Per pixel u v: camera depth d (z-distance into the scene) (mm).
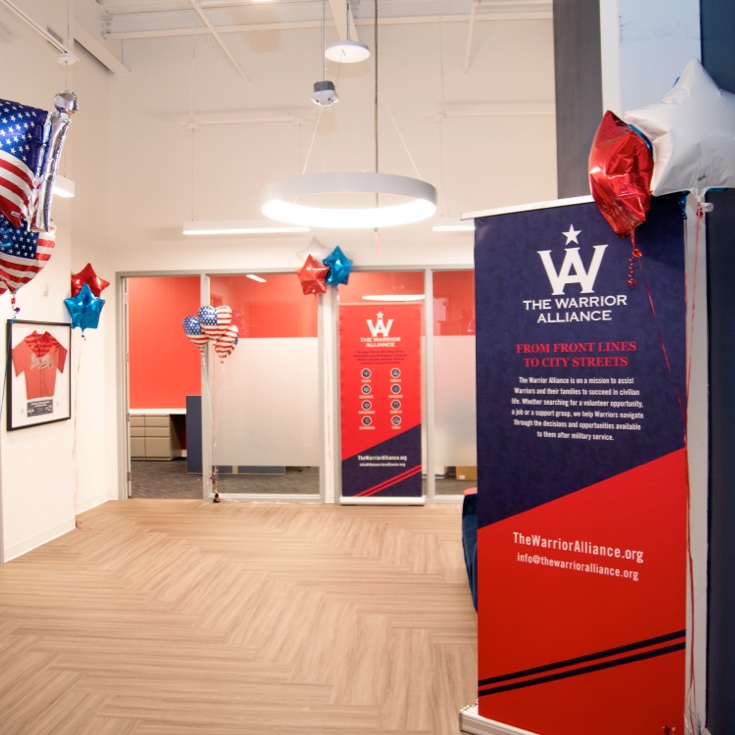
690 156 2037
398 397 7117
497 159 7141
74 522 6230
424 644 3666
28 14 5535
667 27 2730
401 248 7199
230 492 7500
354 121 7238
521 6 6594
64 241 6164
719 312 2494
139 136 7406
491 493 2650
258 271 7316
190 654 3570
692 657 2584
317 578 4789
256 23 6855
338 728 2844
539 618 2547
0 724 2887
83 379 6934
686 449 2287
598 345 2439
